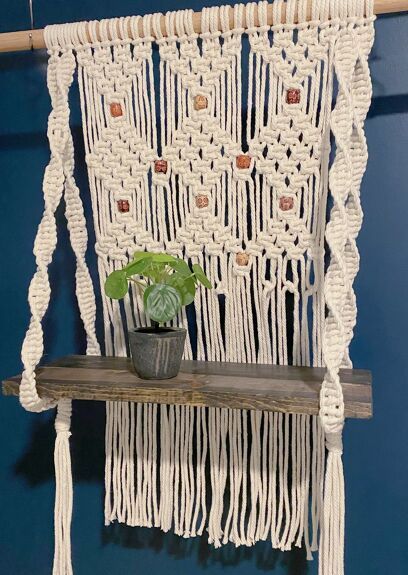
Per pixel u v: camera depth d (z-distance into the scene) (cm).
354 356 107
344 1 88
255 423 107
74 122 115
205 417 111
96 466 121
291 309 107
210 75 98
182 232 103
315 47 92
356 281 106
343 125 85
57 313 120
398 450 107
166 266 99
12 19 117
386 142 103
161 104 101
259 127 97
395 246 104
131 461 113
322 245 96
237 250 100
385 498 108
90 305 109
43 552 126
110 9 112
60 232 119
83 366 102
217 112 99
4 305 123
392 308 105
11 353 124
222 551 116
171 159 102
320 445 104
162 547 119
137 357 93
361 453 108
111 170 104
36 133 118
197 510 111
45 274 96
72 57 101
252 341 103
